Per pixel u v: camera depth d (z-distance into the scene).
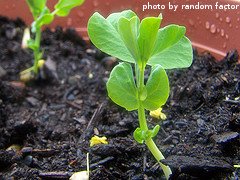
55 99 0.23
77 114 0.22
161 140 0.19
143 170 0.17
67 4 0.22
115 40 0.15
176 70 0.22
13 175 0.17
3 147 0.20
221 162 0.17
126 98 0.15
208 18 0.22
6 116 0.21
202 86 0.21
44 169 0.18
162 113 0.20
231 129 0.18
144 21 0.14
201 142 0.18
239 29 0.21
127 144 0.18
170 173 0.16
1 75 0.25
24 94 0.24
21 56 0.26
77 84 0.24
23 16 0.27
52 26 0.27
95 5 0.26
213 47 0.23
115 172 0.17
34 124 0.20
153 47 0.15
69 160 0.18
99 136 0.20
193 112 0.20
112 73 0.15
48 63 0.25
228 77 0.21
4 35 0.27
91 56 0.26
